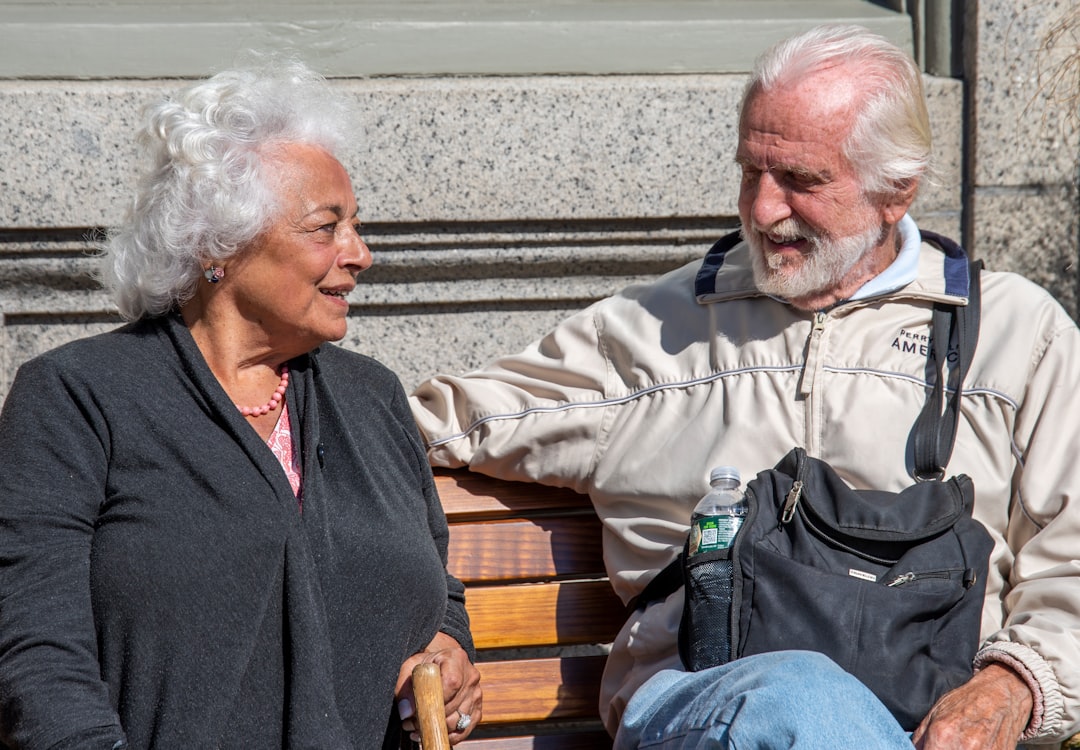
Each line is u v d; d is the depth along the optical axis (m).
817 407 3.79
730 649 3.39
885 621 3.29
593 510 4.20
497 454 4.08
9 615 2.99
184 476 3.17
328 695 3.13
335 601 3.30
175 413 3.22
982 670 3.34
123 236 3.38
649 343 4.05
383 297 4.84
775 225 3.73
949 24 5.04
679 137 4.87
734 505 3.54
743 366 3.90
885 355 3.82
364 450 3.52
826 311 3.86
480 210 4.77
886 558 3.43
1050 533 3.63
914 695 3.28
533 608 4.07
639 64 4.95
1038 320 3.81
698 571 3.46
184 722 3.03
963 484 3.56
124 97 4.56
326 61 4.78
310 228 3.32
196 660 3.05
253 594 3.13
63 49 4.61
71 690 2.92
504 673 4.03
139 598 3.06
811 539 3.44
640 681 3.76
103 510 3.17
